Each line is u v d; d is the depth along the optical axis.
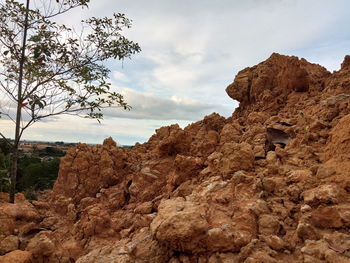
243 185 6.04
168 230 4.15
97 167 11.54
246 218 4.75
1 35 6.83
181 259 4.12
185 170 8.38
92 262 4.81
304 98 12.25
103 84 6.89
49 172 29.83
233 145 7.34
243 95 17.27
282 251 3.96
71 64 7.21
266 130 9.55
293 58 13.77
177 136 10.72
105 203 9.91
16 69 7.27
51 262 5.46
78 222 7.22
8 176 8.57
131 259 4.36
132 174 11.10
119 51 7.42
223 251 4.12
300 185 5.36
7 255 4.87
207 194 6.00
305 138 7.53
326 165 5.63
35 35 6.90
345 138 5.68
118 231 7.20
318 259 3.54
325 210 4.23
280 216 4.80
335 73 12.50
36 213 7.61
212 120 13.73
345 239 3.71
